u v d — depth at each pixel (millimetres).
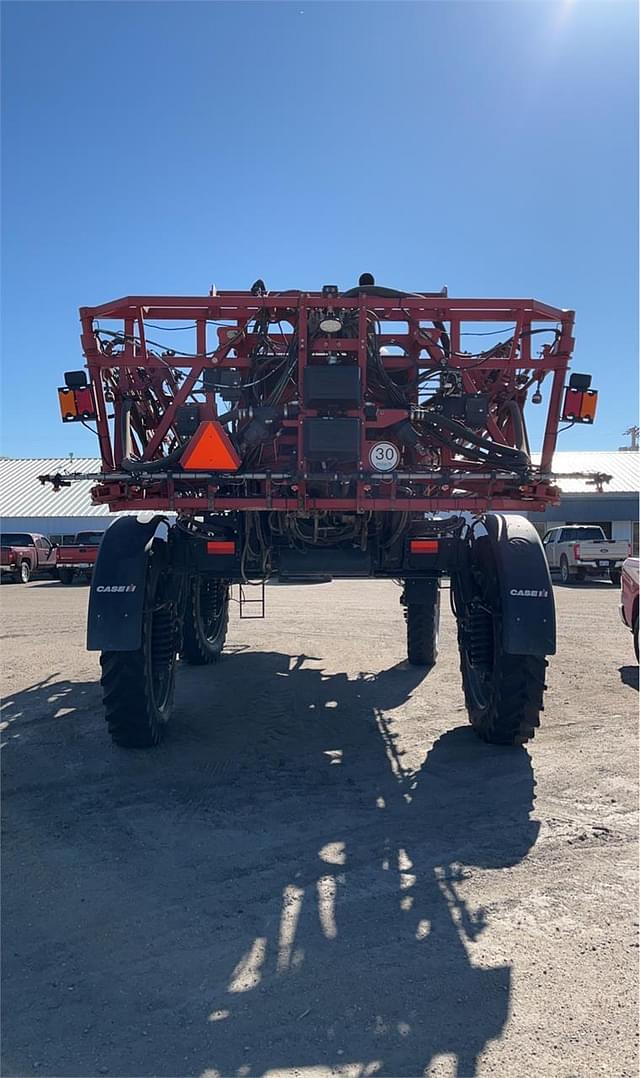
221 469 4961
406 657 9516
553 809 4516
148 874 3727
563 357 5309
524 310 5230
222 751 5648
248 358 5348
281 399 5445
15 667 8906
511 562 5312
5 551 25375
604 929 3201
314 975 2895
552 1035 2551
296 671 8664
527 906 3398
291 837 4141
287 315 5320
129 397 5539
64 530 34250
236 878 3674
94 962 2998
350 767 5285
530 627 5094
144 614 5371
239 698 7328
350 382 4941
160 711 5914
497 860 3848
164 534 5902
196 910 3381
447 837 4129
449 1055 2459
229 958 3012
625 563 9344
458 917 3303
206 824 4316
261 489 5539
